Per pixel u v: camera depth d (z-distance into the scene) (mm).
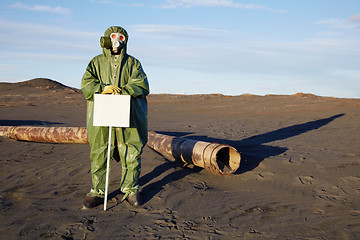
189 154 6352
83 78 4746
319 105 21109
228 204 4836
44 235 3859
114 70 4746
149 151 8023
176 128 13648
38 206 4785
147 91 4852
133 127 4801
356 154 7652
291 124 14000
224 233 3891
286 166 6723
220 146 5891
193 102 28531
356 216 4344
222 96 34938
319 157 7445
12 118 17156
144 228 4047
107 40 4582
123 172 5000
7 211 4590
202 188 5539
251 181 5910
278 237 3775
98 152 4816
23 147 9000
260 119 16359
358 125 12453
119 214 4496
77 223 4195
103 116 4512
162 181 5859
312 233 3865
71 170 6648
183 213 4512
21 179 6090
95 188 4840
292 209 4625
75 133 9320
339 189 5426
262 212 4527
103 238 3785
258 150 8383
